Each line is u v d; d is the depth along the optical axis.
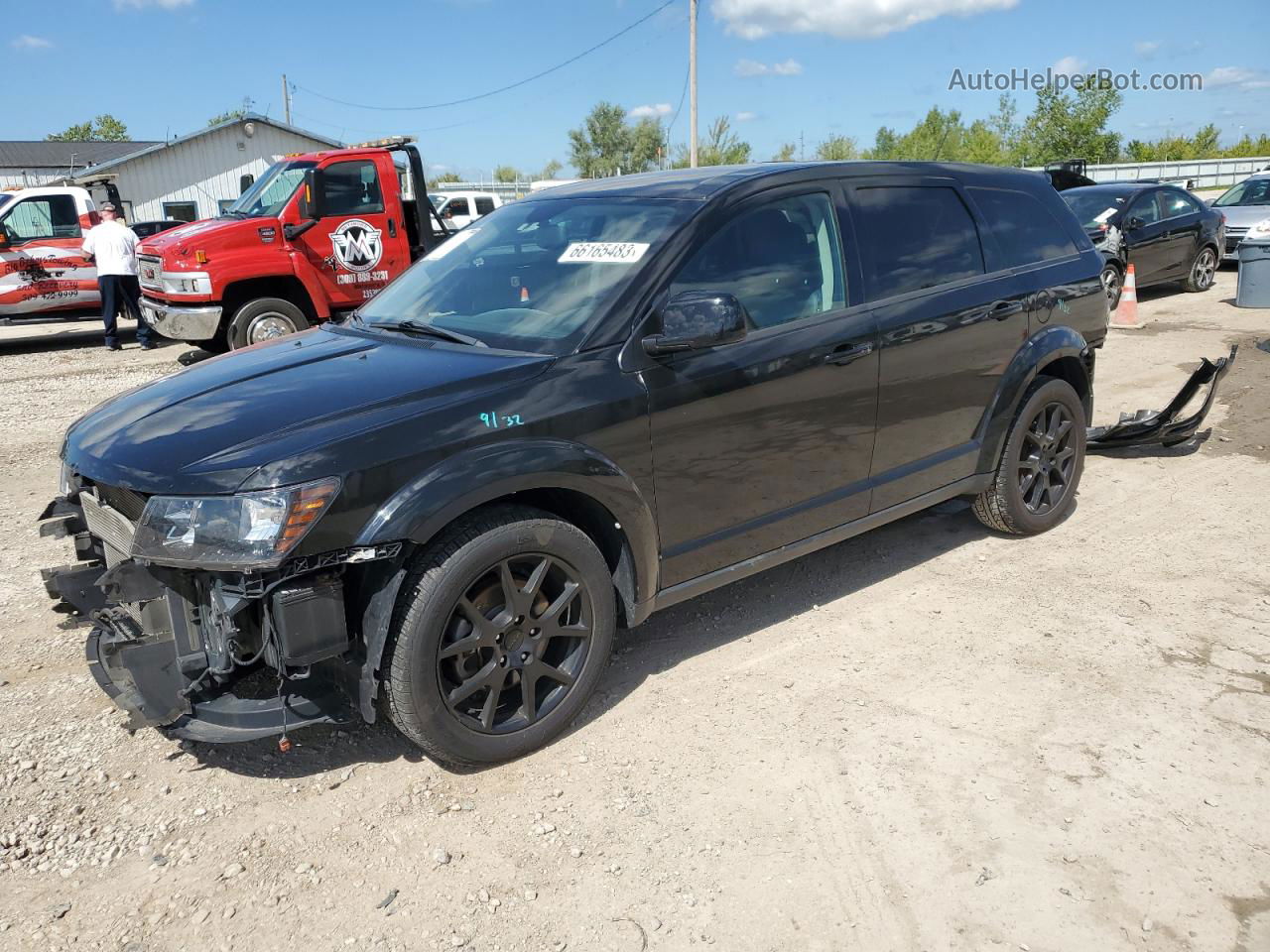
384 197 11.11
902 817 2.82
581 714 3.42
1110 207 13.26
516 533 2.94
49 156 45.19
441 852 2.72
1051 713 3.34
